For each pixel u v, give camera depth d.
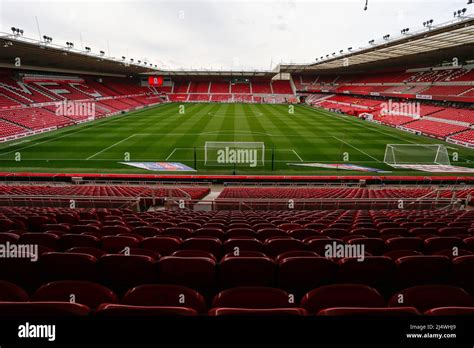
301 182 19.09
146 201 11.98
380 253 4.47
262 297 2.46
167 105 64.94
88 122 39.38
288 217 8.08
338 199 10.92
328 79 79.94
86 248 3.82
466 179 18.81
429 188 16.20
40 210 8.11
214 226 6.23
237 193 14.25
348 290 2.50
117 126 36.38
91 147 26.05
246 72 73.75
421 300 2.50
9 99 36.00
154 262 3.28
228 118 44.44
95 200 10.49
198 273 3.29
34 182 18.12
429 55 41.53
